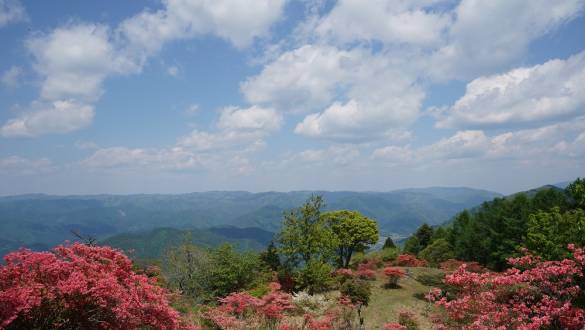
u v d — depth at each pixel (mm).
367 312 21312
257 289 27516
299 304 22875
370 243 39438
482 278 11680
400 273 26750
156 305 8984
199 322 15688
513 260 12320
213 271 28438
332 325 18031
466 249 39188
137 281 9375
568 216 19453
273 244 36656
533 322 9984
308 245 29312
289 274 29203
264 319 17453
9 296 6941
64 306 7578
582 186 23266
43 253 8383
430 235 57656
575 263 10977
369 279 29734
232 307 18062
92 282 7891
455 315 11609
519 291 11188
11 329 7141
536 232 20734
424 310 20891
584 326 9586
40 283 7680
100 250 9594
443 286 23891
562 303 10422
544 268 10930
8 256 8008
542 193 33750
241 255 30266
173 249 29344
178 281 27172
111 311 7992
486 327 10352
